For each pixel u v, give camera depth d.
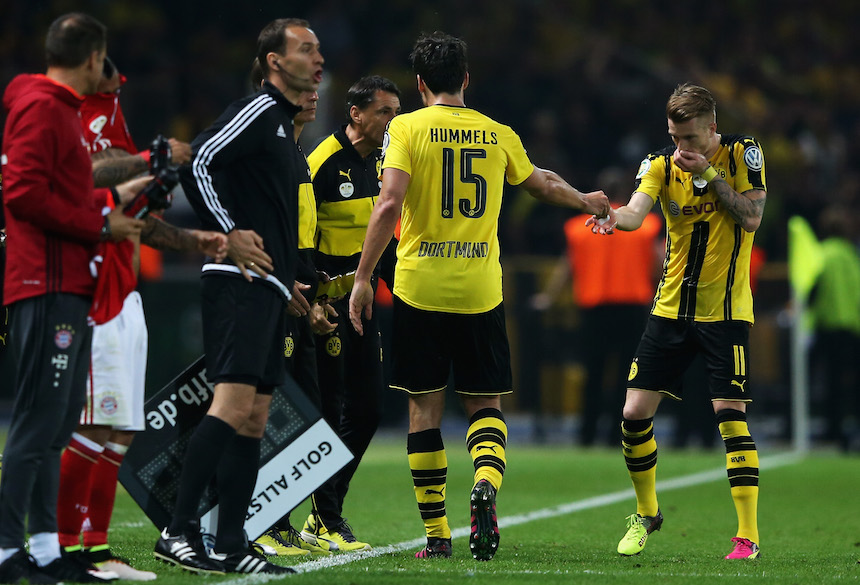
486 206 17.17
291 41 15.46
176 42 69.75
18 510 13.54
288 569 15.04
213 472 14.95
